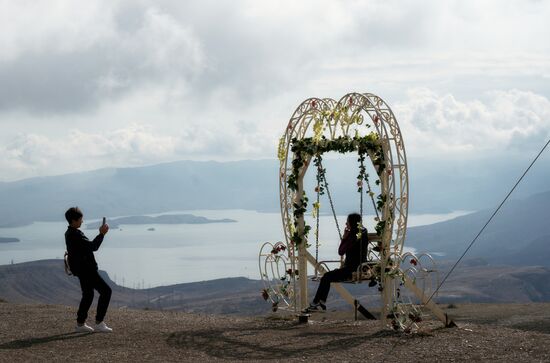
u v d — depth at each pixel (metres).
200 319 13.43
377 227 12.05
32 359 9.26
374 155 12.20
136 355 9.69
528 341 10.39
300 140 13.36
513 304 21.64
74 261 11.34
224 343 10.75
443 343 10.41
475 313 19.03
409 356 9.48
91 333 11.51
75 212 11.38
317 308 12.52
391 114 11.86
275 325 12.75
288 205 13.80
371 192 12.20
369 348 10.17
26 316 13.59
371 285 12.14
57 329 11.91
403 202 11.84
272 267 14.23
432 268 12.10
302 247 13.69
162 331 11.82
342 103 12.61
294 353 9.89
